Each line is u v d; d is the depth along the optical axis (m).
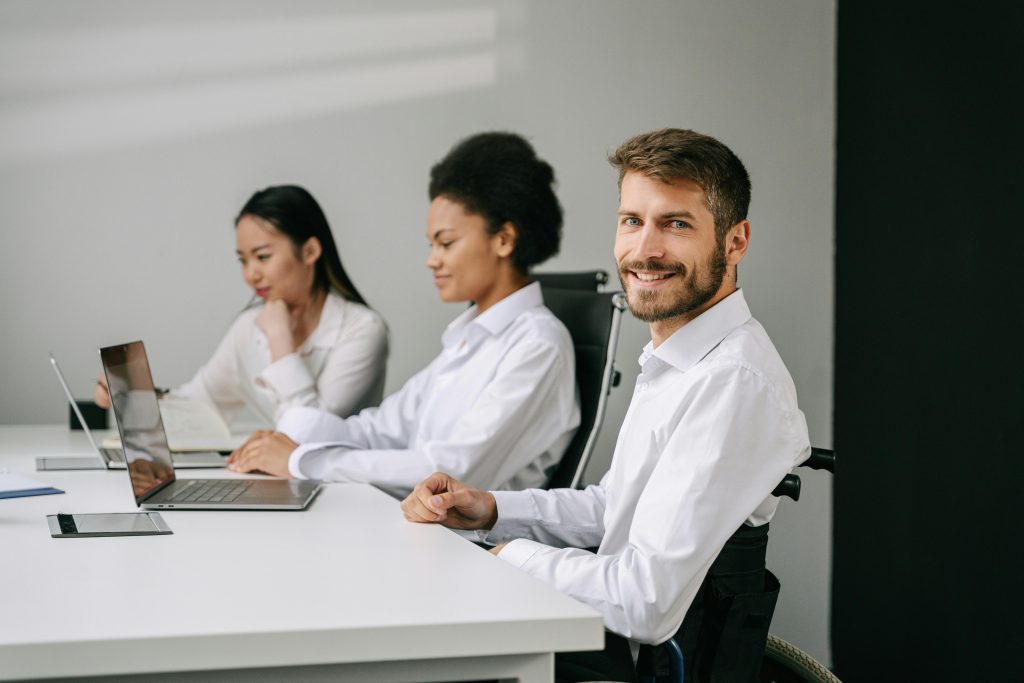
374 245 3.47
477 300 2.52
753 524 1.34
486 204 2.45
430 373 2.62
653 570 1.22
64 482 1.81
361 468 2.05
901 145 3.16
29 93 3.25
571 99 3.56
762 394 1.29
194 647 0.86
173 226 3.35
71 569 1.11
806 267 3.61
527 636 0.92
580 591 1.26
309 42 3.43
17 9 3.23
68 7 3.27
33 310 3.27
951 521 2.83
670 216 1.39
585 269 3.58
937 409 2.92
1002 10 2.64
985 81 2.72
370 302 3.46
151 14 3.33
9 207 3.24
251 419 3.38
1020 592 2.53
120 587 1.03
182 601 0.97
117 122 3.31
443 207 2.48
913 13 3.09
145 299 3.34
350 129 3.45
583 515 1.67
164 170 3.34
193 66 3.36
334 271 3.43
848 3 3.54
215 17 3.37
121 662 0.84
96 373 3.32
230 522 1.44
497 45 3.52
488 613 0.94
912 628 3.02
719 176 1.39
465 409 2.37
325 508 1.57
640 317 1.43
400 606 0.96
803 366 3.59
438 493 1.56
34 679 0.84
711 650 1.30
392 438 2.60
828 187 3.64
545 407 2.22
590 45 3.57
